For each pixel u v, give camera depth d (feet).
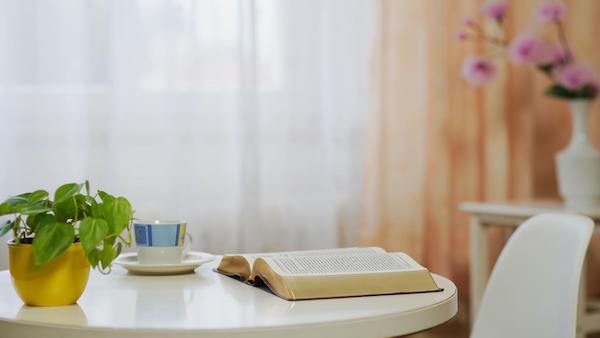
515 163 10.53
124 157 8.51
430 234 10.09
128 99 8.48
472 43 10.14
